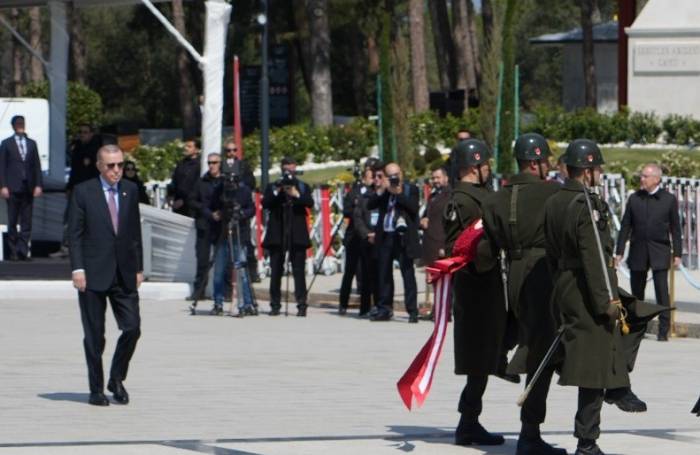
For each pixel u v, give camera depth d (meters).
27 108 46.78
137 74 136.38
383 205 33.22
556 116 69.69
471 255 16.53
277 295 34.69
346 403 20.92
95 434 17.92
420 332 31.25
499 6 49.88
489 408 20.67
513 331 17.17
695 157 63.88
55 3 45.47
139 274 20.70
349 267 34.62
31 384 22.88
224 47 38.50
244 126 72.94
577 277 15.46
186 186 40.03
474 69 109.00
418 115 69.06
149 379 23.55
